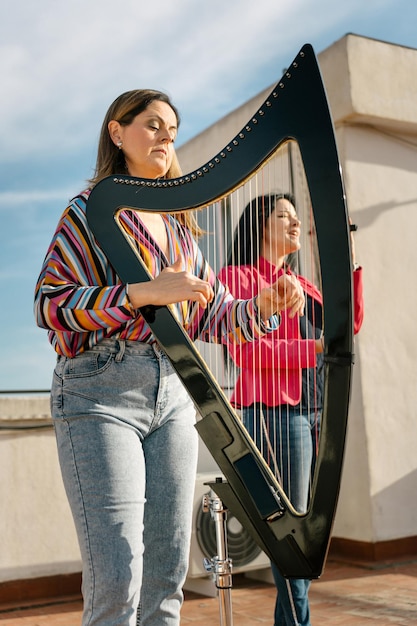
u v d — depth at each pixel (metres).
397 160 4.80
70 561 3.78
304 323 2.33
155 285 1.54
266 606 3.46
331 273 1.42
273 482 1.52
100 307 1.53
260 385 2.13
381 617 3.22
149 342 1.63
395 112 4.66
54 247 1.63
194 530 3.55
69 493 1.56
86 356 1.58
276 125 1.51
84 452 1.53
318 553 1.45
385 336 4.58
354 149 4.64
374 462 4.41
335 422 1.42
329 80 4.68
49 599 3.68
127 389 1.58
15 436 3.71
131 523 1.51
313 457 2.42
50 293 1.56
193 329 1.80
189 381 1.57
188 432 1.69
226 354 2.35
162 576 1.66
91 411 1.55
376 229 4.64
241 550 3.62
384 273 4.63
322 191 1.43
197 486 3.57
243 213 2.35
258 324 1.75
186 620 3.32
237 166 1.56
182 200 1.59
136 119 1.79
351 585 3.82
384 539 4.36
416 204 4.84
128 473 1.53
